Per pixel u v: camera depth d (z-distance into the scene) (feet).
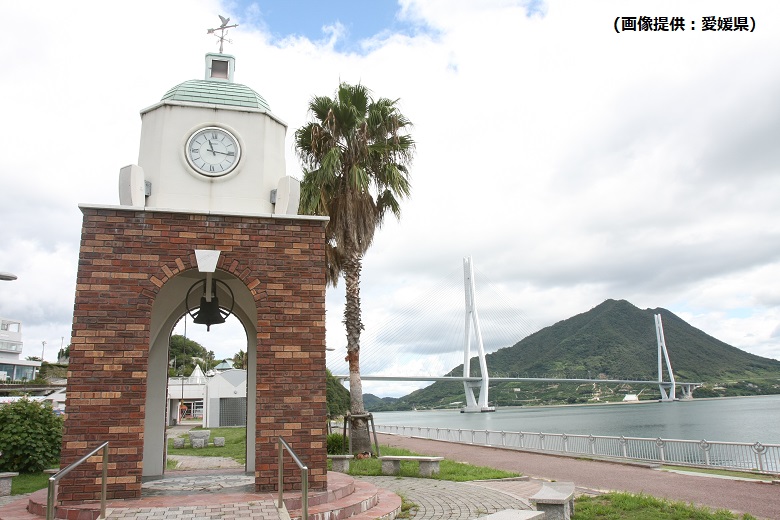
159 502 25.59
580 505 32.22
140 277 28.68
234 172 33.19
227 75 37.81
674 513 29.09
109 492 26.25
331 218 60.59
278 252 30.66
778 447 47.47
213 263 29.53
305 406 29.17
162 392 36.47
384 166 60.39
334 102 59.72
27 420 48.21
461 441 83.87
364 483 33.09
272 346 29.50
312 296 30.53
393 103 62.23
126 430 26.91
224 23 38.60
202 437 76.23
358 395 58.49
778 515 31.63
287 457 28.43
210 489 29.19
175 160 32.76
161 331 36.83
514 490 37.19
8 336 224.33
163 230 29.48
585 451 62.95
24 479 44.32
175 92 34.35
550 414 288.71
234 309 37.88
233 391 137.49
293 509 25.73
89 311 27.71
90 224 28.63
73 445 26.30
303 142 60.95
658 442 55.88
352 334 59.67
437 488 37.37
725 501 35.60
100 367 27.27
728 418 200.75
